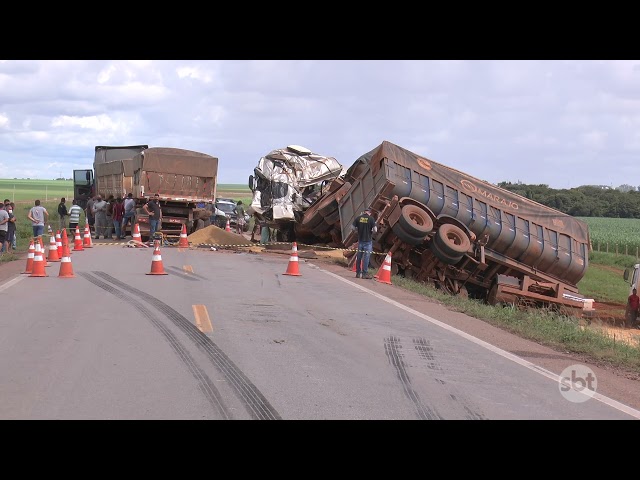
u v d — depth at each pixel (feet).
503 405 25.34
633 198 390.42
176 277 58.54
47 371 26.53
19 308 41.09
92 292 48.39
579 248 76.84
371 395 25.41
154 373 26.71
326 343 33.99
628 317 71.10
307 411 23.11
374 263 71.61
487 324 45.03
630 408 26.35
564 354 36.91
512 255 73.92
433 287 68.69
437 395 25.98
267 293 51.01
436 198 70.54
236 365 28.55
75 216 125.29
